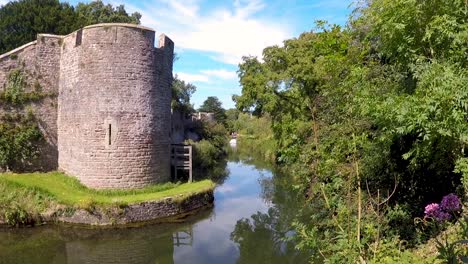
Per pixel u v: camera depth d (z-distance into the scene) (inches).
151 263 414.9
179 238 495.8
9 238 470.3
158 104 623.8
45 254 428.1
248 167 1214.9
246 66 991.0
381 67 326.6
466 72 198.2
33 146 666.8
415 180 327.9
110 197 555.2
